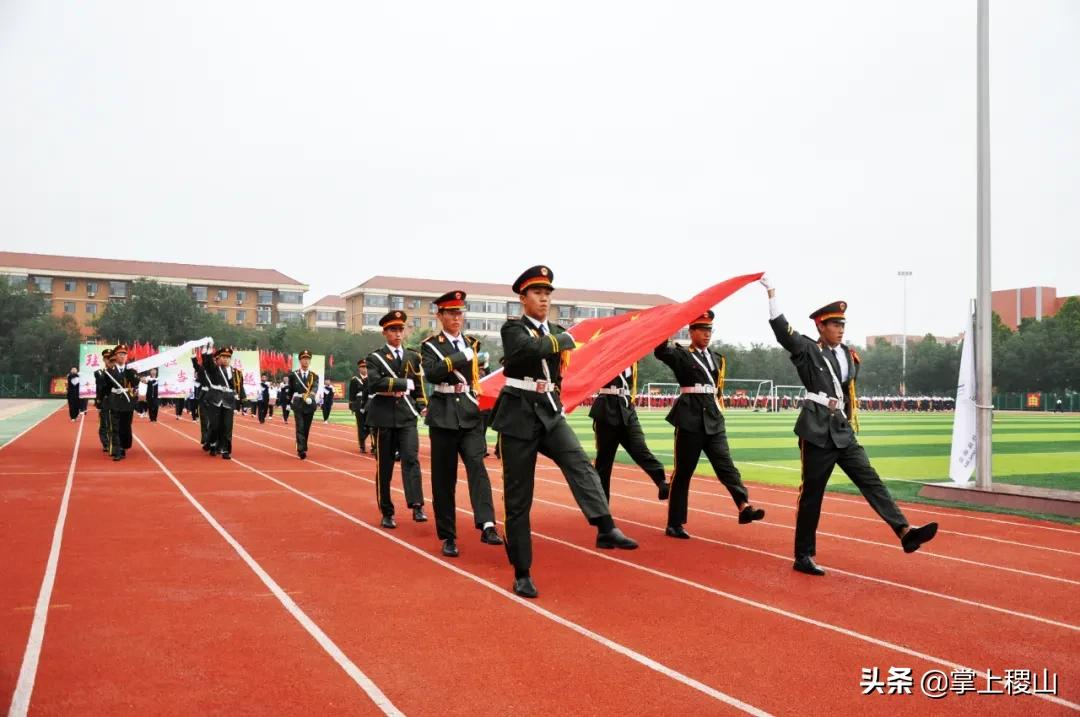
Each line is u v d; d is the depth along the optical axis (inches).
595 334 365.4
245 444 792.3
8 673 163.2
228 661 171.9
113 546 284.4
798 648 186.2
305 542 299.1
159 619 200.1
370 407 341.4
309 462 617.0
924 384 3479.3
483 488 303.1
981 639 195.6
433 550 290.4
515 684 161.2
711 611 215.0
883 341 3855.8
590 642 187.6
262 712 146.4
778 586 243.9
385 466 335.6
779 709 151.6
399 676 164.7
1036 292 4207.7
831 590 240.1
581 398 265.9
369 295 3944.4
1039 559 288.2
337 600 220.1
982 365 436.8
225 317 3567.9
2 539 294.0
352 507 388.2
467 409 292.5
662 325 295.7
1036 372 3068.4
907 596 234.4
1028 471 619.2
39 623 195.5
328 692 155.9
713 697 156.6
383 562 268.4
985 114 434.0
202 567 255.1
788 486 516.4
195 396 1262.3
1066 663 179.8
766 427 1305.4
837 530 345.7
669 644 187.3
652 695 156.8
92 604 212.1
